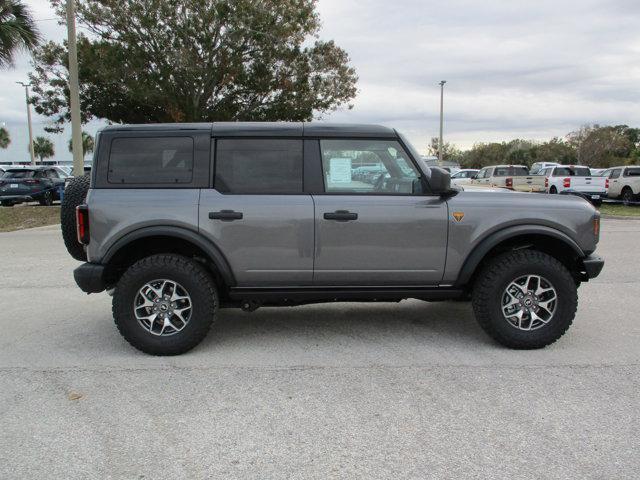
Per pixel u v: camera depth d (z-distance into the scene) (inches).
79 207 181.5
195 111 987.9
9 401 150.9
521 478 111.7
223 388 158.6
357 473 114.2
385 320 229.1
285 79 1002.7
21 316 237.8
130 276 181.6
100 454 123.0
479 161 2529.5
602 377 164.1
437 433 130.5
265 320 230.2
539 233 186.1
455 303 257.4
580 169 883.4
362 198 185.6
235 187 185.5
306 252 184.9
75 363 180.1
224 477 113.6
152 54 951.6
